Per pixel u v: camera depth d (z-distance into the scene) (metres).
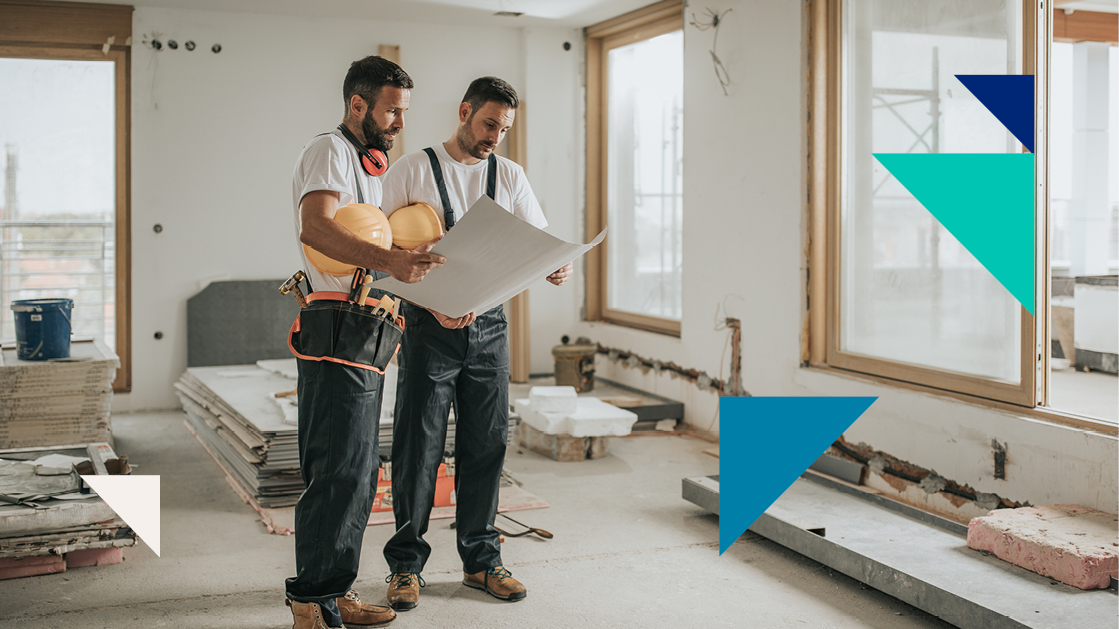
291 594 2.24
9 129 5.57
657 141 5.94
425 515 2.62
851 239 4.09
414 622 2.50
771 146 4.47
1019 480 3.11
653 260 6.05
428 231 2.39
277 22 5.97
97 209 5.79
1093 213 6.35
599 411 4.64
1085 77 6.27
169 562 3.01
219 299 5.90
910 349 3.76
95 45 5.64
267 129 5.99
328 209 2.06
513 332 6.63
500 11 5.97
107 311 5.85
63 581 2.82
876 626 2.52
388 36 6.23
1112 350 5.94
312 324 2.19
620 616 2.57
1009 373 3.26
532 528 3.36
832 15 4.12
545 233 1.99
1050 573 2.49
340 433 2.18
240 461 3.98
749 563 3.04
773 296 4.50
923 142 3.61
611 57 6.47
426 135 6.37
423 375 2.53
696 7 5.10
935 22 3.53
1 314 5.64
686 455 4.65
